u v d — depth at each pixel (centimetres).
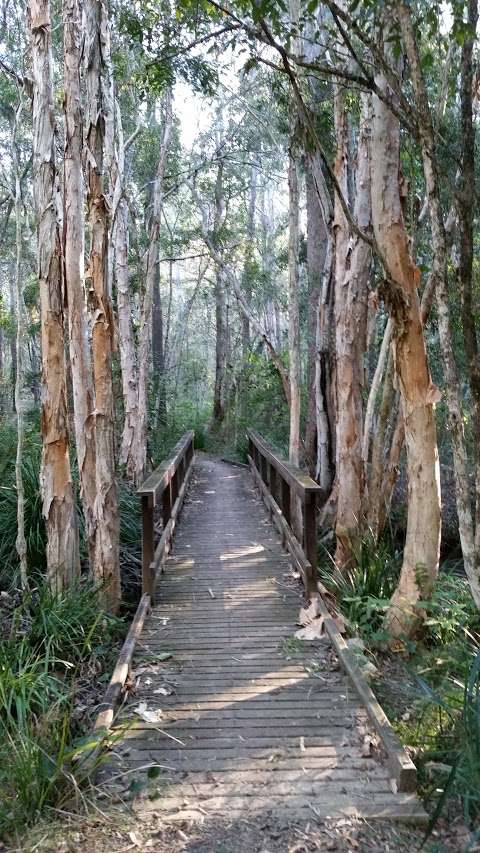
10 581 593
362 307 653
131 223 1572
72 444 794
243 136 1502
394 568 602
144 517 548
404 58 518
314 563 545
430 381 468
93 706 407
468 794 284
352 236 654
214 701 390
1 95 976
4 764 312
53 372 518
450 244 612
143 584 549
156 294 1848
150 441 1365
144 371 1073
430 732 368
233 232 1900
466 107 351
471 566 368
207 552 717
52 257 517
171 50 660
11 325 1658
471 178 354
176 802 296
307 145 448
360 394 657
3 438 856
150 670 430
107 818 285
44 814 289
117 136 1012
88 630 483
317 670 430
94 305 542
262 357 1841
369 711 364
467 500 363
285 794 302
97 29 536
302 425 1361
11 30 956
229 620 517
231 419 2009
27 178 1126
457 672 418
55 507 519
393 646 483
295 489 590
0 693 360
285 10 372
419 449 475
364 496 679
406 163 678
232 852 263
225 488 1173
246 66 423
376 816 286
